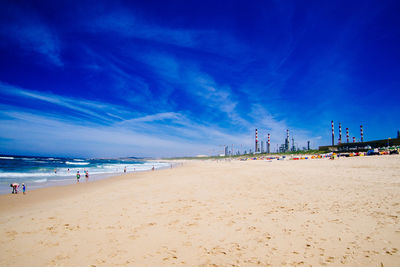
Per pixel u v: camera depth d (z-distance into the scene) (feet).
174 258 14.52
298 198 29.48
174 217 23.61
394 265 11.91
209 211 25.29
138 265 13.82
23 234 20.43
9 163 209.36
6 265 14.52
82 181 77.25
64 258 15.24
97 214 26.55
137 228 20.68
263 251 14.75
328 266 12.35
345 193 30.89
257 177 60.44
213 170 111.65
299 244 15.42
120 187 55.06
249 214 23.21
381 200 25.62
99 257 15.17
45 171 133.28
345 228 17.63
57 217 26.08
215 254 14.78
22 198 42.60
